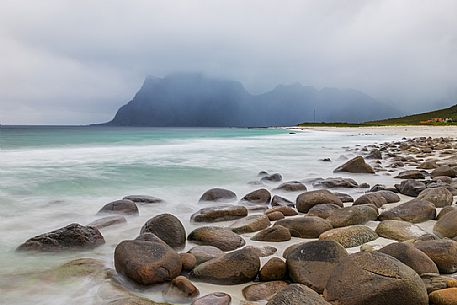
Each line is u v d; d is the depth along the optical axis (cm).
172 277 435
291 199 945
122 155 2075
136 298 386
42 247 552
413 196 920
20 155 2020
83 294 417
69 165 1616
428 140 3388
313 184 1117
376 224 659
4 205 878
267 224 660
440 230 586
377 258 377
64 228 576
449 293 352
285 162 1784
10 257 533
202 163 1723
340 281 371
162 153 2220
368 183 1186
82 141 3478
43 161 1756
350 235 555
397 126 8531
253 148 2666
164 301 405
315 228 603
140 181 1227
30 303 399
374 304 347
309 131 7281
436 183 983
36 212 816
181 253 489
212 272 439
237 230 631
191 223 718
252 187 1124
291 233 606
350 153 2273
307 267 424
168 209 842
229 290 422
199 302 376
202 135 5488
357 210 662
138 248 460
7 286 436
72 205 884
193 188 1111
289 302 328
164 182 1212
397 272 358
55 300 405
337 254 432
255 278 445
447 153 2088
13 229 689
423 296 352
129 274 432
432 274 397
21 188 1091
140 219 752
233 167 1584
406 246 438
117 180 1243
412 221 659
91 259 506
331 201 792
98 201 929
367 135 5125
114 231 663
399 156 1927
